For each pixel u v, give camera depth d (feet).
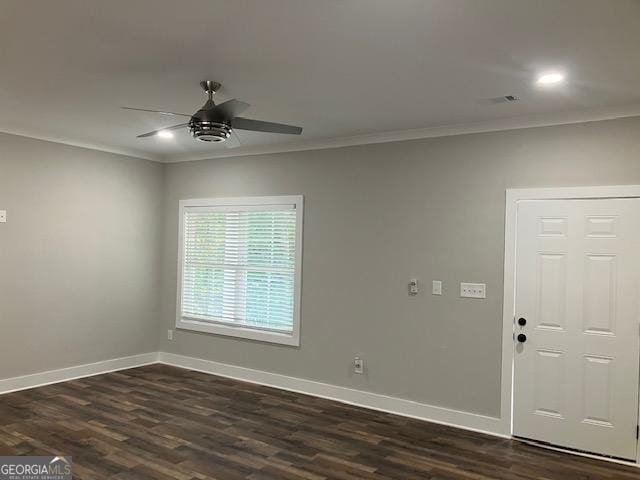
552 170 12.86
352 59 9.40
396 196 15.24
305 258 16.98
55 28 8.23
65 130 15.94
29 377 16.53
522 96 11.44
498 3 7.10
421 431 13.58
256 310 18.25
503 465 11.54
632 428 11.84
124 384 17.33
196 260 19.94
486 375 13.66
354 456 11.82
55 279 17.17
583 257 12.46
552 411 12.75
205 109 9.90
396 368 15.10
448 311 14.28
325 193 16.61
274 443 12.47
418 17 7.60
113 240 18.98
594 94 11.17
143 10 7.54
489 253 13.69
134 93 11.78
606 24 7.72
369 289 15.66
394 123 14.14
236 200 18.67
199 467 10.99
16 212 16.06
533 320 13.04
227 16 7.69
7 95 12.05
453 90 11.12
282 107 12.66
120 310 19.29
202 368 19.49
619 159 12.07
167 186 20.68
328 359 16.42
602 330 12.23
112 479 10.29
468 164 14.06
